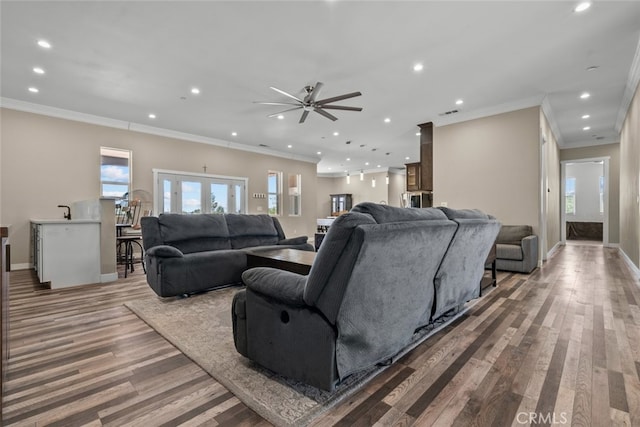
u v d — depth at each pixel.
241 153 8.16
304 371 1.48
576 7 2.72
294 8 2.71
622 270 4.66
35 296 3.29
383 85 4.32
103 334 2.28
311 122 6.12
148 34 3.09
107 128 5.88
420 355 1.93
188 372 1.74
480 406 1.42
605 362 1.83
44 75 3.99
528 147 4.92
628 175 5.24
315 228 10.18
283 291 1.52
